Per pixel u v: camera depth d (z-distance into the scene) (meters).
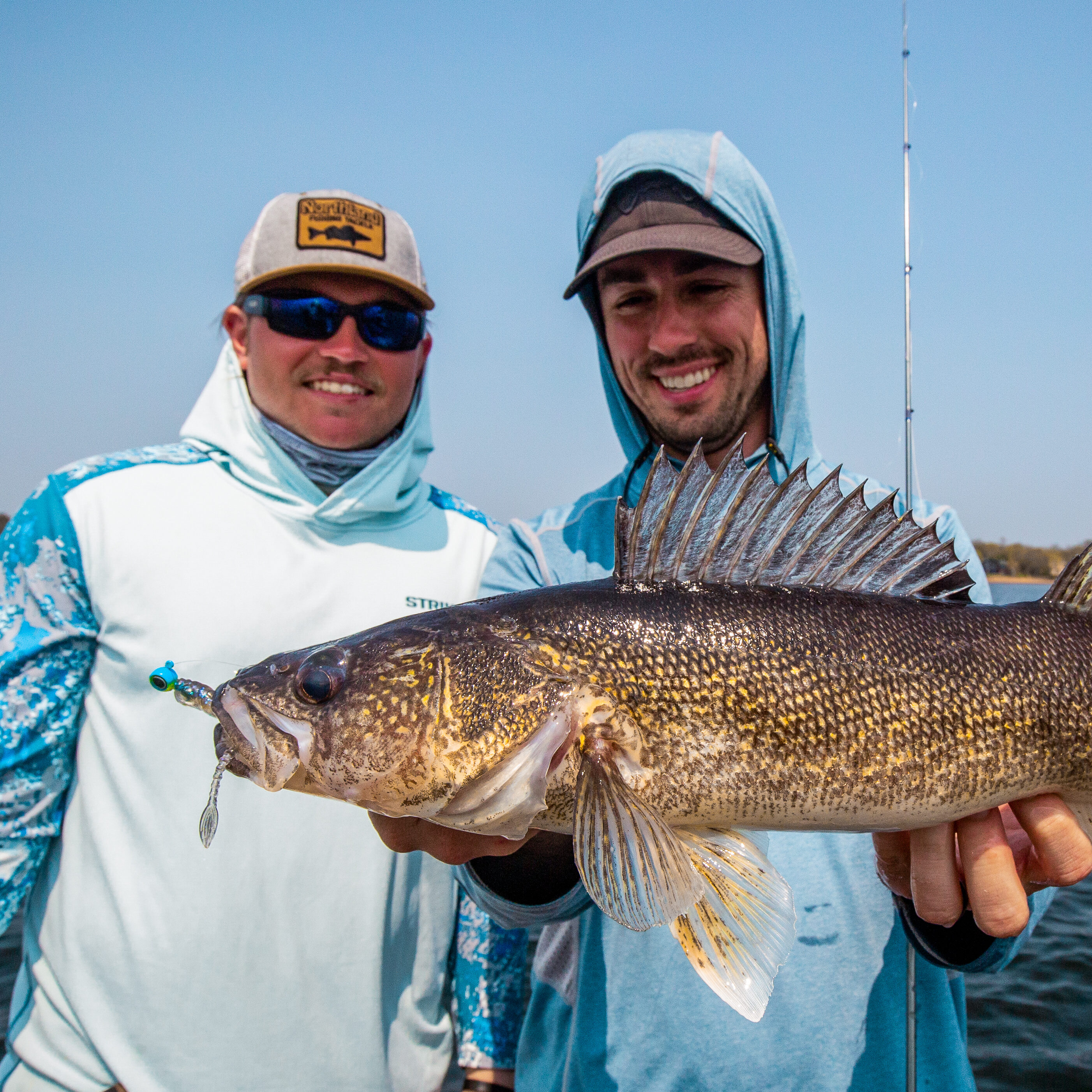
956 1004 0.74
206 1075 0.78
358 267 0.88
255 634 0.84
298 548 0.88
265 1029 0.79
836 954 0.70
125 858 0.80
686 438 0.82
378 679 0.65
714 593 0.66
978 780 0.63
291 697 0.66
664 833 0.60
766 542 0.67
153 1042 0.77
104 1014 0.78
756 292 0.82
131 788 0.81
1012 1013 1.43
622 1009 0.71
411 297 0.92
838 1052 0.68
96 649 0.84
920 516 0.79
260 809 0.81
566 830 0.64
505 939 0.87
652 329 0.81
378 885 0.83
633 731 0.63
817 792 0.62
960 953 0.66
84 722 0.84
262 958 0.79
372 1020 0.82
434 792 0.64
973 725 0.64
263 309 0.89
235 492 0.88
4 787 0.79
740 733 0.62
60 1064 0.79
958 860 0.65
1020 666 0.65
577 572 0.80
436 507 0.98
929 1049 0.70
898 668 0.64
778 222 0.82
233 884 0.80
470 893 0.72
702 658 0.63
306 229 0.88
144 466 0.87
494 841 0.67
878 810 0.63
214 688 0.82
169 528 0.85
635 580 0.67
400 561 0.91
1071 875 0.63
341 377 0.90
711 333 0.80
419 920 0.86
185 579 0.83
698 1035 0.69
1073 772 0.65
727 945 0.62
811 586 0.67
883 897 0.71
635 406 0.88
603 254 0.80
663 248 0.77
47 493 0.84
